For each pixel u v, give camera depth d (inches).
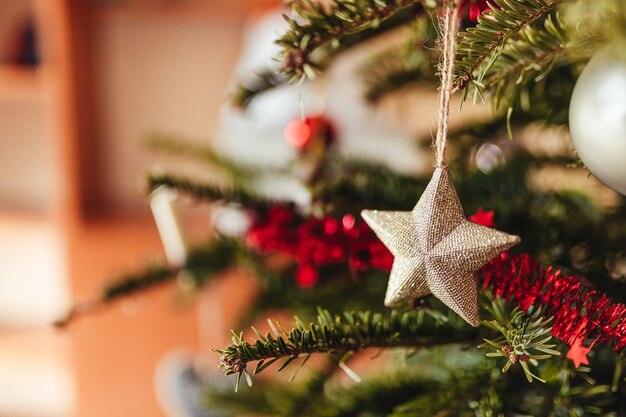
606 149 14.6
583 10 14.2
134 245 49.9
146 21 54.6
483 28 15.3
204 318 42.8
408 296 16.3
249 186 24.5
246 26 53.4
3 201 59.5
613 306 15.8
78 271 45.9
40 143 58.4
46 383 52.2
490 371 18.1
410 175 22.1
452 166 22.3
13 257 59.9
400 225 16.1
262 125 34.7
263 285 25.3
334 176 23.7
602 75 14.4
